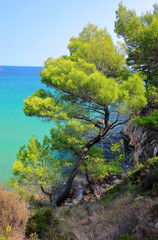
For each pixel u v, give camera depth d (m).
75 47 17.70
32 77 171.12
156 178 8.67
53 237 6.14
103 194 13.54
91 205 10.09
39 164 13.07
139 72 15.29
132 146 25.42
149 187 8.90
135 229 5.48
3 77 160.25
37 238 5.94
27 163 12.80
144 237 4.96
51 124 39.50
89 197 15.34
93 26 20.77
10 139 30.12
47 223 6.98
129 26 16.33
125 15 18.53
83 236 6.30
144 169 12.02
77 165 13.03
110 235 5.88
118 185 12.80
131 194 9.21
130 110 11.55
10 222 5.95
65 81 11.08
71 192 16.17
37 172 11.85
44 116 12.06
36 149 13.15
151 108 14.21
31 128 36.28
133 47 16.72
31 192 15.30
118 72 15.62
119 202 8.61
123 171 19.12
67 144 13.55
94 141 13.23
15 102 58.53
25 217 6.42
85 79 10.76
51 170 13.05
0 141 29.14
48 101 11.65
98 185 17.14
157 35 13.12
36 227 6.39
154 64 16.16
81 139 14.34
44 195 15.40
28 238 5.89
